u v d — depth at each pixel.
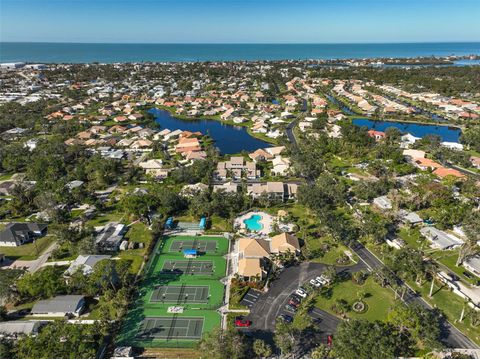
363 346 65.19
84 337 70.06
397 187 148.25
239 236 117.00
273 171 168.38
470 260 100.06
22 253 108.62
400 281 94.19
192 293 91.25
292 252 104.00
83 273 92.44
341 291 90.56
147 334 77.94
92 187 147.38
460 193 141.38
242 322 79.69
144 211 123.81
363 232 114.81
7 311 83.88
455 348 72.38
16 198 135.50
